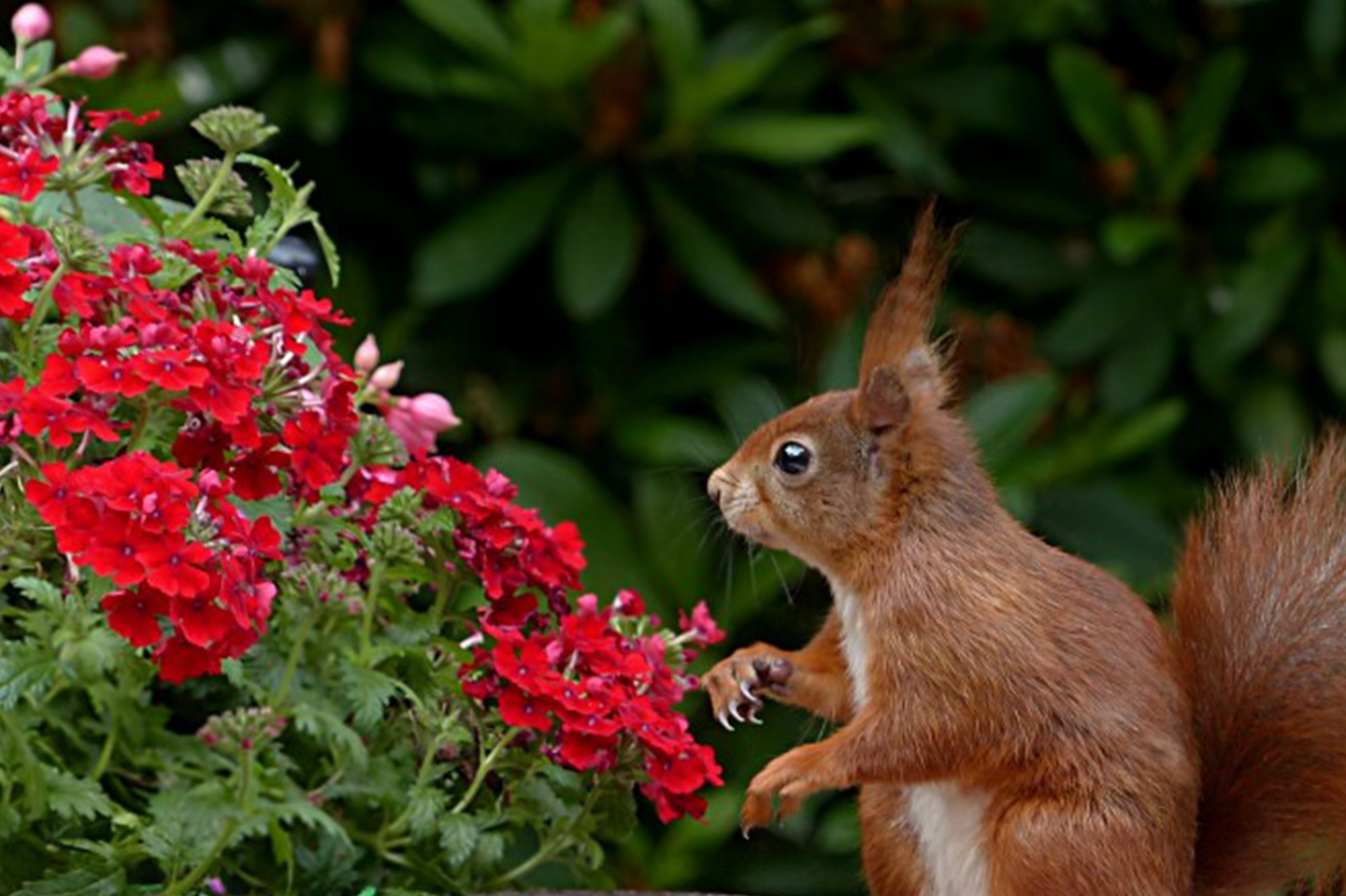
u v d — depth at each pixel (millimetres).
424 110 11398
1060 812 6625
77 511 5914
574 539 7277
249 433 6316
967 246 12023
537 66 10789
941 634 6809
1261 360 12344
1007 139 12266
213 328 6285
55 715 7352
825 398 7328
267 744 7031
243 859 7441
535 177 11188
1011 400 10695
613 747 7023
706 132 11141
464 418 11750
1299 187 11867
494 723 7383
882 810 7312
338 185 11820
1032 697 6707
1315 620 7129
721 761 10766
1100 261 12086
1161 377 11781
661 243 12078
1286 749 7047
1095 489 11453
